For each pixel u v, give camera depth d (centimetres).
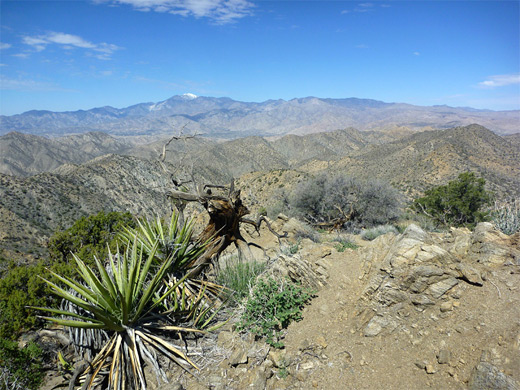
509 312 424
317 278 624
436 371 399
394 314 487
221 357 493
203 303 611
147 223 683
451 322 446
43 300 944
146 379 475
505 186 6681
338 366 441
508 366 358
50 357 677
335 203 2053
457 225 2192
